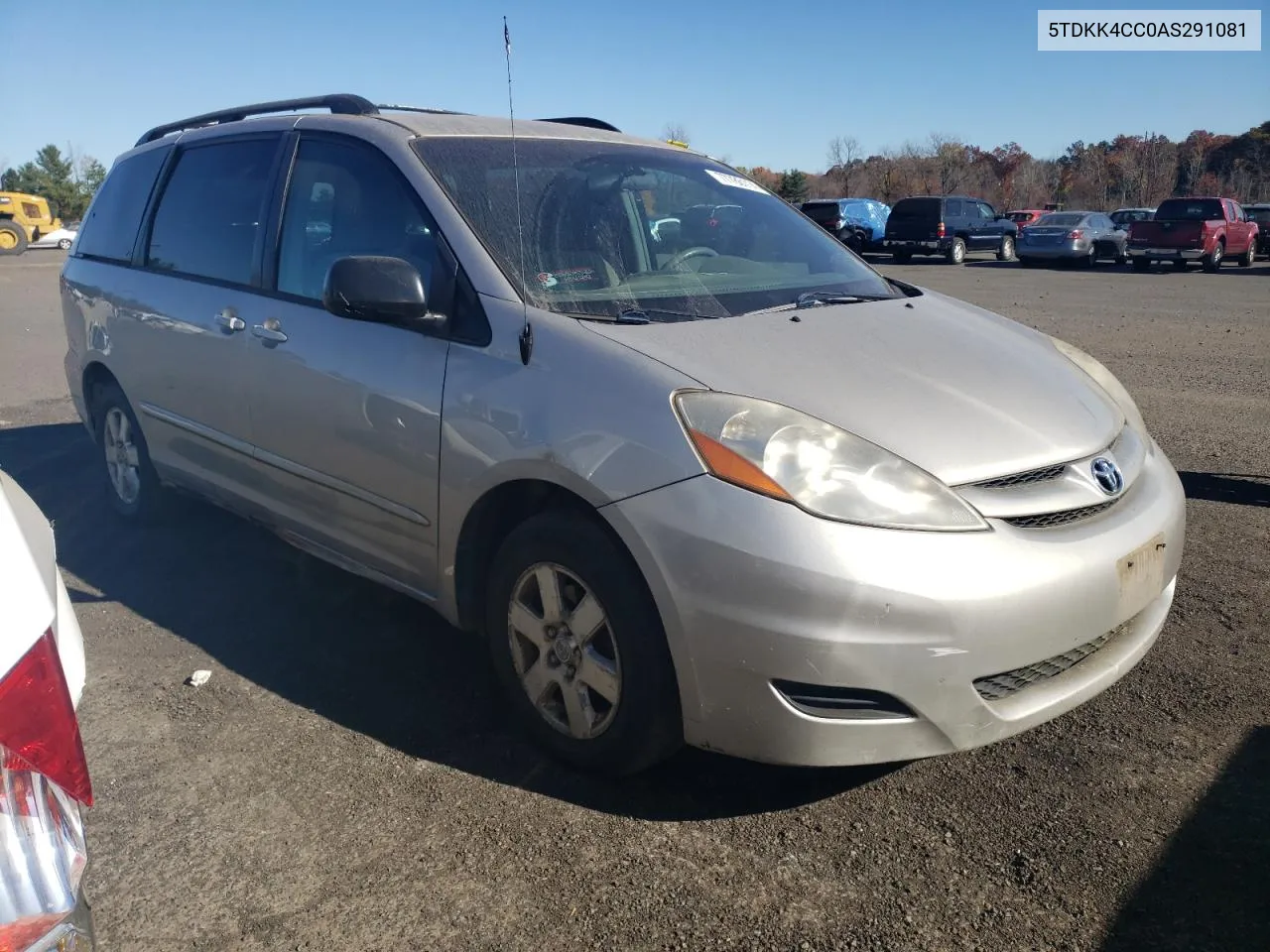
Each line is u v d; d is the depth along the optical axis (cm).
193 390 414
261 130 416
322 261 363
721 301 328
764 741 250
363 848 260
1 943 123
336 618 399
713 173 418
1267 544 467
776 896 242
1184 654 360
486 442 290
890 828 267
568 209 344
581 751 287
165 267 445
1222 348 1095
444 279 315
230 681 347
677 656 255
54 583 160
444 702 333
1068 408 300
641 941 229
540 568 288
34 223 3544
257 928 233
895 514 245
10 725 131
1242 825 265
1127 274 2422
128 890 246
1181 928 230
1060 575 254
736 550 241
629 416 263
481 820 271
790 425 254
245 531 498
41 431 725
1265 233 2888
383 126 364
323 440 347
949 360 309
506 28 311
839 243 423
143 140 516
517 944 228
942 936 229
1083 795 279
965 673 245
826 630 237
